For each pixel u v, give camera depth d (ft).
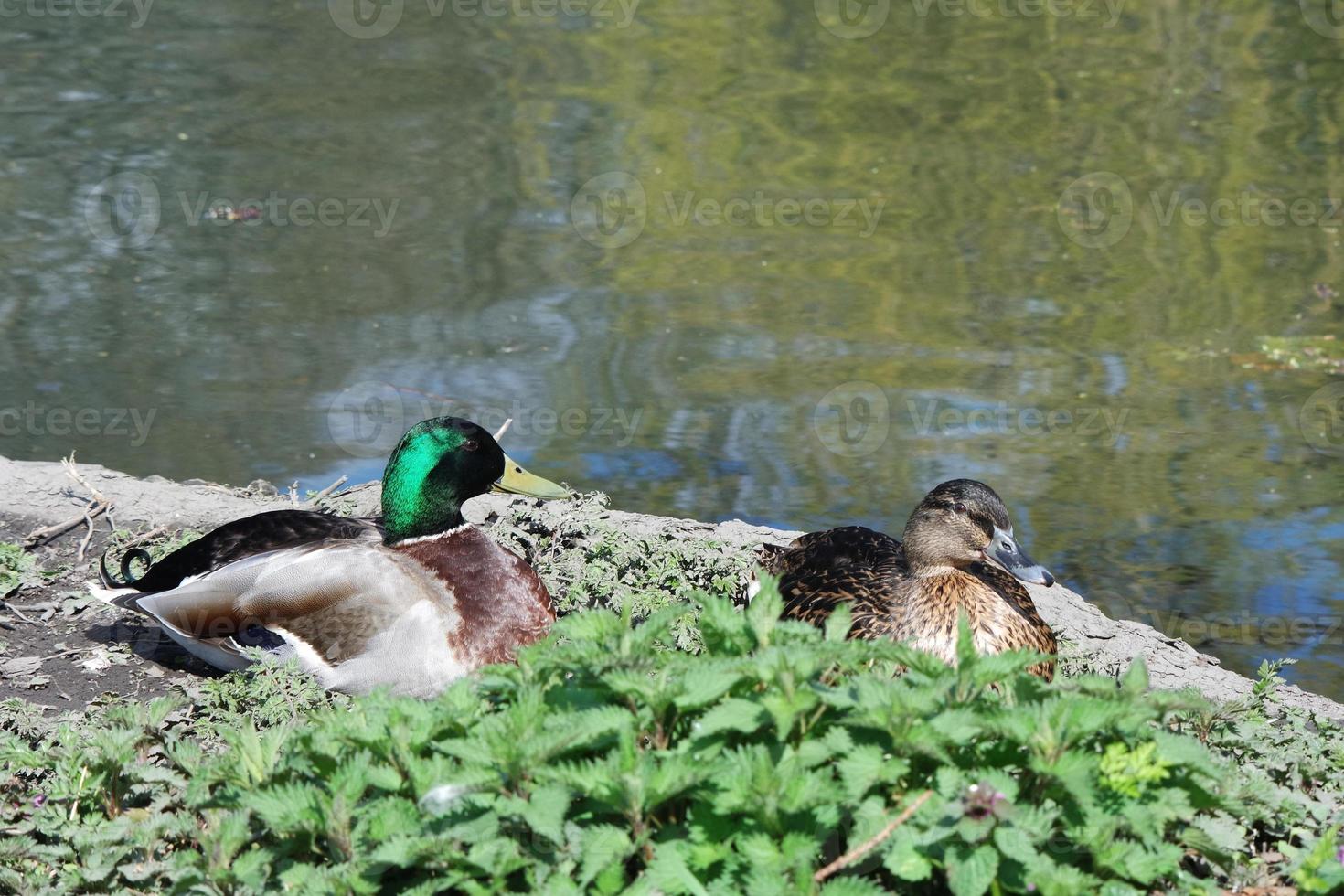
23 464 33.71
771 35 87.40
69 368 44.70
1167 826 14.73
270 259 54.24
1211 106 75.00
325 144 66.69
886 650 14.61
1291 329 48.88
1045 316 50.16
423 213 59.26
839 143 69.26
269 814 14.24
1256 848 17.26
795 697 13.55
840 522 35.63
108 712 18.61
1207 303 51.31
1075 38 87.20
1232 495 37.09
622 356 46.16
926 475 38.40
